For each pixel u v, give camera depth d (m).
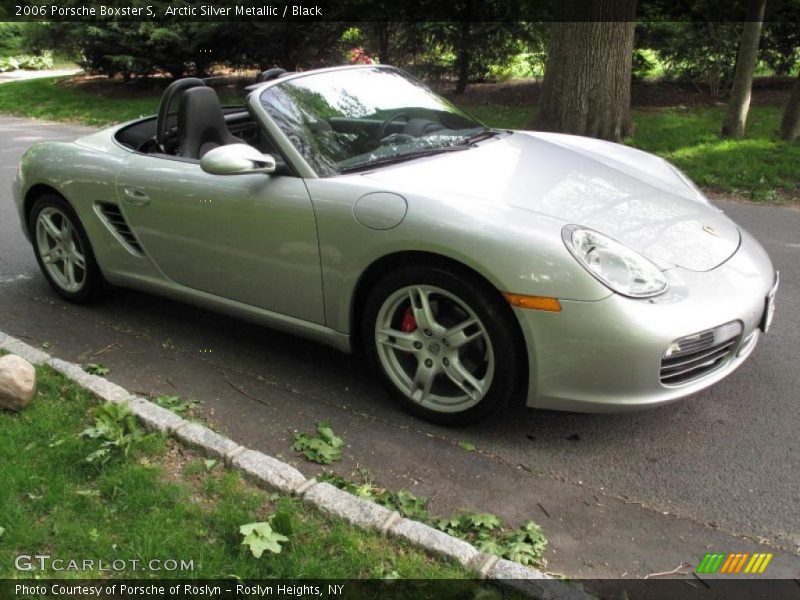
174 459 2.64
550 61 9.86
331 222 3.00
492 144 3.59
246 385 3.40
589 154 3.83
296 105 3.42
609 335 2.56
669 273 2.74
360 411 3.17
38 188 4.25
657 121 10.70
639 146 9.05
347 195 3.00
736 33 12.60
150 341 3.89
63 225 4.24
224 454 2.62
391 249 2.84
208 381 3.45
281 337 3.92
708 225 3.12
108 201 3.84
